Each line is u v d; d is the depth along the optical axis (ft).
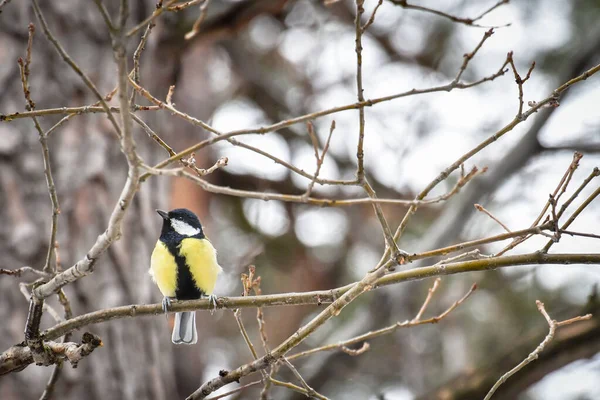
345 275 57.93
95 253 18.31
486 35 17.42
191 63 60.70
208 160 58.18
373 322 47.96
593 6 51.37
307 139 58.23
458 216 48.67
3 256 30.83
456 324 52.85
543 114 47.39
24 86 19.39
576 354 37.83
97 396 30.86
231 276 53.62
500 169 48.52
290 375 46.93
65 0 34.14
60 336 20.89
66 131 33.14
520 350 39.34
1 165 31.63
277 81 62.95
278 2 45.14
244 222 57.77
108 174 33.58
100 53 34.55
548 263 19.86
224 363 57.26
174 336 27.81
